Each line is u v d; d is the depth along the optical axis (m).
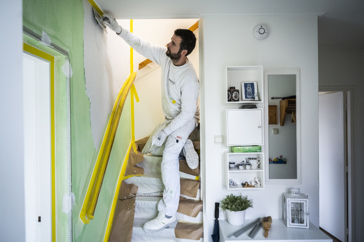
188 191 2.40
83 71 1.67
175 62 2.22
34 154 1.31
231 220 2.14
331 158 3.76
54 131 1.35
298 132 2.21
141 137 3.32
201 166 2.41
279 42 2.24
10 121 0.49
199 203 2.32
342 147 3.47
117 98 2.50
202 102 2.42
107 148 2.03
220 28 2.25
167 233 2.21
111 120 2.31
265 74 2.22
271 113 2.23
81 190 1.61
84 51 1.69
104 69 2.14
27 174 1.31
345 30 2.60
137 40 2.31
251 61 2.24
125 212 2.25
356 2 1.99
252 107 2.17
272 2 1.99
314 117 2.22
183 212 2.29
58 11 1.30
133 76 2.89
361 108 3.23
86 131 1.71
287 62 2.24
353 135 3.26
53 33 1.25
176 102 2.35
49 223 1.32
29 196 1.31
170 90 2.33
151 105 3.35
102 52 2.09
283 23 2.24
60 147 1.37
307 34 2.24
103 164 1.91
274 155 2.22
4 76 0.48
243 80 2.24
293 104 2.22
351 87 3.23
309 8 2.09
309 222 2.20
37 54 1.22
